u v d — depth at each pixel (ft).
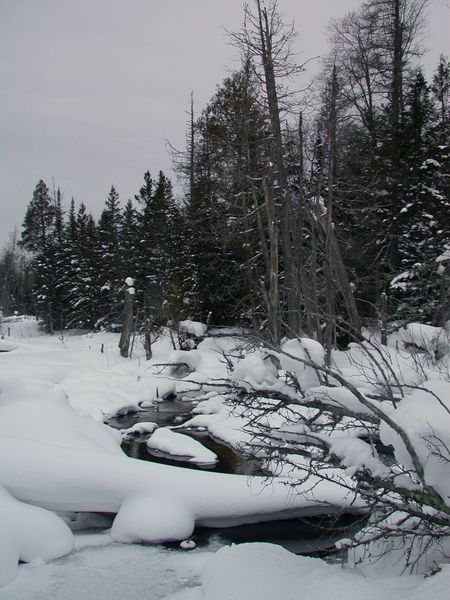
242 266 65.46
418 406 12.44
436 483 11.58
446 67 91.15
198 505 23.21
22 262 262.47
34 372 61.57
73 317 152.05
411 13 87.81
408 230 66.74
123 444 40.86
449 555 13.50
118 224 179.63
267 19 64.85
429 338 23.98
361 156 76.48
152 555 20.84
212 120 83.15
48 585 18.34
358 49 89.45
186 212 102.17
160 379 62.18
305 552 21.54
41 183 235.61
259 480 24.41
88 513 24.79
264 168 66.95
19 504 21.18
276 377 15.75
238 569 16.20
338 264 52.70
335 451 14.44
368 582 12.18
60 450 23.86
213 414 49.11
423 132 77.36
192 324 80.23
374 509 13.99
